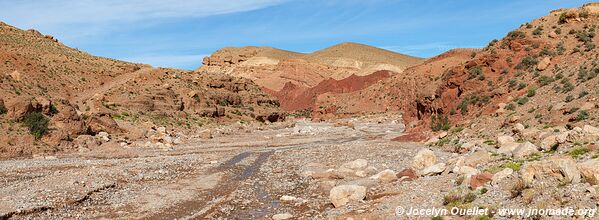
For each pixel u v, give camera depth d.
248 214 22.72
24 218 21.02
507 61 54.53
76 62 101.31
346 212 20.75
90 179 30.03
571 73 44.81
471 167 24.30
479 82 53.78
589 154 22.19
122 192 27.30
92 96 81.00
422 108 66.19
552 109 38.97
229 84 114.06
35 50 99.56
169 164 39.19
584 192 15.42
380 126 96.38
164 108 83.62
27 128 50.06
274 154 47.66
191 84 102.69
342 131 82.81
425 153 30.17
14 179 31.12
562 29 56.50
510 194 17.77
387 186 25.52
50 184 27.83
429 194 21.09
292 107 183.00
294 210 23.00
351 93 148.00
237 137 71.00
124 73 103.94
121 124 67.62
